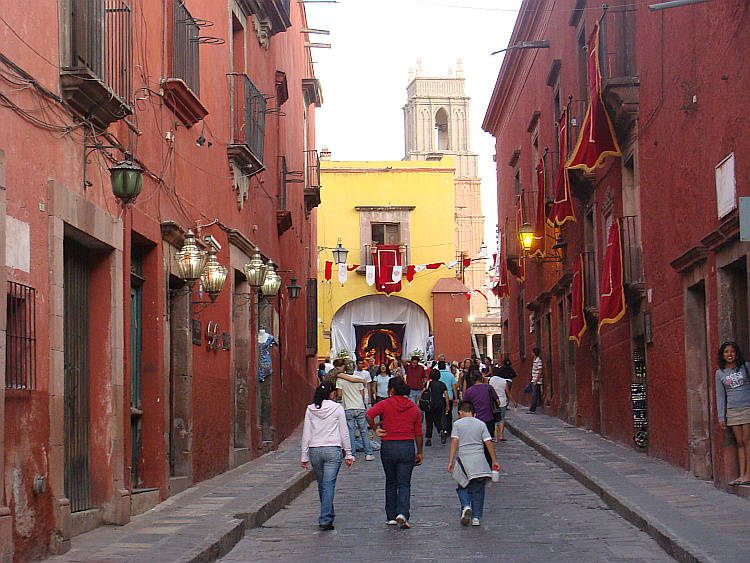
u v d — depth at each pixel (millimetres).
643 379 17656
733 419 11703
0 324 7293
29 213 8102
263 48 20344
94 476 10195
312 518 11914
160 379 12031
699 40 12656
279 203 23422
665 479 13602
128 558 8141
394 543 9922
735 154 11281
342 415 11234
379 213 46625
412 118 127812
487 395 16500
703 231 12805
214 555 9000
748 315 11781
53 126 8633
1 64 7570
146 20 11711
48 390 8406
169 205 12688
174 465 13281
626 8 16859
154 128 12023
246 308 18016
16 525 7648
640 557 8859
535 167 29234
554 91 25281
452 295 46094
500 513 11828
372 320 46875
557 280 26203
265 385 20734
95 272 10414
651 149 15594
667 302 15008
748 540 8766
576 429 23438
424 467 17516
